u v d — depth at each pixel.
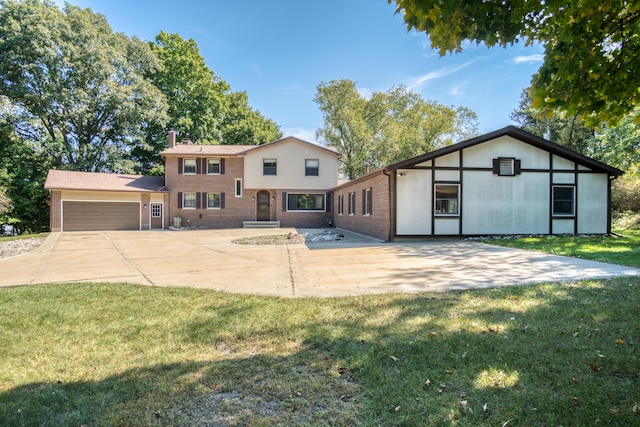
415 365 2.77
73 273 7.24
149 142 29.33
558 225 13.32
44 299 4.92
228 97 33.88
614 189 18.12
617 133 17.88
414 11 2.42
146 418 2.16
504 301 4.39
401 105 30.81
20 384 2.59
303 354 3.03
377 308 4.24
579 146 24.22
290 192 23.12
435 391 2.40
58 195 19.86
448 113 31.09
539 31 2.56
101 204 20.75
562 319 3.70
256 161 22.94
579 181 13.43
